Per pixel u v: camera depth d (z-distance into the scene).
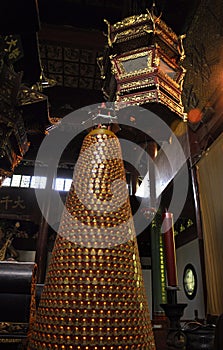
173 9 5.20
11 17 2.19
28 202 14.15
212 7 4.72
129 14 4.23
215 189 5.49
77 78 8.73
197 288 10.46
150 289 12.09
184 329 1.44
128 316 0.85
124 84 2.48
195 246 10.73
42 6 6.60
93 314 0.83
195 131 6.12
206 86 5.52
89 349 0.79
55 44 6.91
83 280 0.88
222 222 5.24
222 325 1.01
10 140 3.21
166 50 2.75
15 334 1.40
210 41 5.11
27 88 3.10
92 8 6.74
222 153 5.24
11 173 3.53
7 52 2.91
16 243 14.08
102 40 6.89
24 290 1.47
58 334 0.82
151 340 0.90
